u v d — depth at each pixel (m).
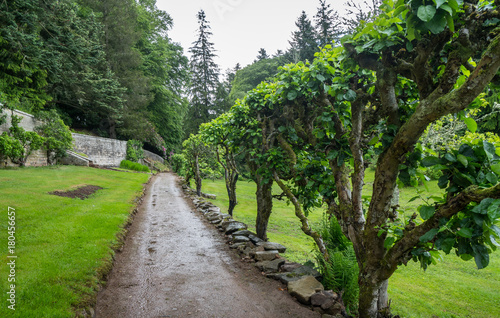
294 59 30.16
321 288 3.84
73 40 18.25
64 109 27.03
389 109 2.66
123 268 4.78
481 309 5.59
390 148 2.51
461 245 2.09
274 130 5.38
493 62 1.74
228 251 5.97
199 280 4.39
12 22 13.42
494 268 8.54
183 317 3.27
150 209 10.97
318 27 29.28
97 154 26.16
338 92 3.15
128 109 29.52
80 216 6.89
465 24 2.05
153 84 34.62
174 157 34.56
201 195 17.06
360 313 3.06
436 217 2.15
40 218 6.24
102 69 25.12
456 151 2.23
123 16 28.72
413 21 1.95
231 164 9.16
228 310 3.46
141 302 3.60
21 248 4.41
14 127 14.98
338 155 3.55
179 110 43.38
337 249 4.46
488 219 1.87
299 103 4.34
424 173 2.88
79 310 2.99
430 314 5.12
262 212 6.71
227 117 6.98
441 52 2.41
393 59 2.52
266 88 5.52
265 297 3.83
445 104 1.96
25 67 14.52
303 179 4.79
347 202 3.39
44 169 15.84
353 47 2.81
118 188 14.05
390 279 7.10
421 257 2.42
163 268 4.88
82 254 4.47
